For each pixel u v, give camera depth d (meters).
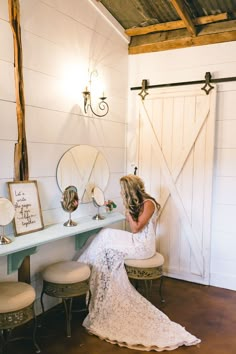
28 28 2.44
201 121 3.37
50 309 2.80
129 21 3.54
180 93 3.48
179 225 3.56
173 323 2.55
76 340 2.37
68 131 2.90
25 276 2.53
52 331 2.48
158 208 2.96
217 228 3.39
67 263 2.68
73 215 3.02
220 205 3.37
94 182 3.29
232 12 3.18
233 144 3.27
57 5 2.71
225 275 3.37
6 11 2.27
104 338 2.38
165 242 3.64
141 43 3.70
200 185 3.42
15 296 2.05
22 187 2.43
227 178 3.32
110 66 3.47
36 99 2.55
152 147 3.67
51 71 2.69
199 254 3.46
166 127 3.58
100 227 2.85
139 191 2.92
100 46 3.29
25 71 2.44
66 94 2.86
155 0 3.15
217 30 3.28
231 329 2.54
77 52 2.97
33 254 2.56
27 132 2.48
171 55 3.54
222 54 3.27
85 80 3.09
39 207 2.56
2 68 2.26
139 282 3.48
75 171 3.01
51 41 2.67
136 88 3.75
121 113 3.72
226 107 3.28
